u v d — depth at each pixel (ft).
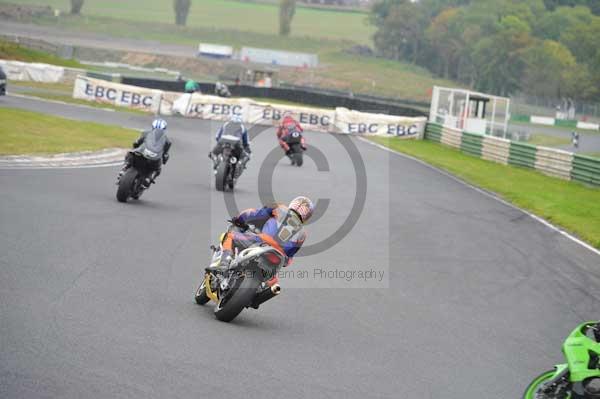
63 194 142.31
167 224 129.39
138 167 145.59
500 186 241.96
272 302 93.45
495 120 476.13
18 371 57.21
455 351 81.56
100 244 107.24
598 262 141.69
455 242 145.48
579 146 490.90
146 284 90.79
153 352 66.54
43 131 238.89
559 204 213.87
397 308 96.63
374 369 71.92
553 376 59.47
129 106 407.44
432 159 312.71
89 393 55.11
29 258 93.40
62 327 69.56
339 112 410.11
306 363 70.49
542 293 113.91
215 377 62.75
